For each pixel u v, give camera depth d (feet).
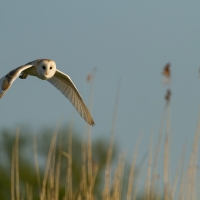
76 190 41.73
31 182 67.51
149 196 37.88
